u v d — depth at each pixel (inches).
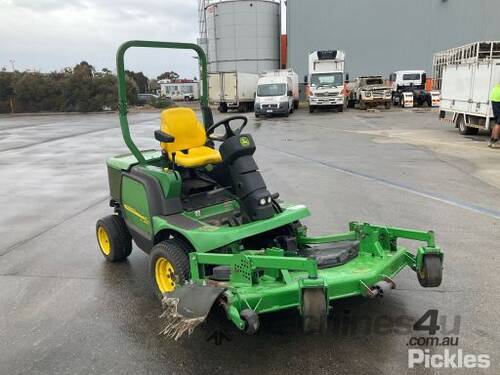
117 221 215.8
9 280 204.1
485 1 1653.5
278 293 134.0
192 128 195.6
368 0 1724.9
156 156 205.2
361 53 1775.3
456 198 322.0
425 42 1723.7
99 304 179.0
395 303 169.9
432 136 677.3
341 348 142.4
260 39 1951.3
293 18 1779.0
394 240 167.3
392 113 1178.0
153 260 169.5
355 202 315.0
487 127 610.9
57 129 1005.2
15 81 1836.9
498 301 170.7
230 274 143.6
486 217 277.0
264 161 489.4
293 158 505.0
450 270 199.0
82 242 253.3
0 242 256.7
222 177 185.8
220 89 1392.7
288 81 1199.6
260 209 161.0
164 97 2175.2
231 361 137.7
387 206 303.9
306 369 132.7
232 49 1964.8
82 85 1814.7
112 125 1083.3
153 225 172.9
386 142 621.6
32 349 149.2
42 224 289.1
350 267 150.3
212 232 152.4
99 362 140.5
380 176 399.5
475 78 637.3
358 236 170.2
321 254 158.2
